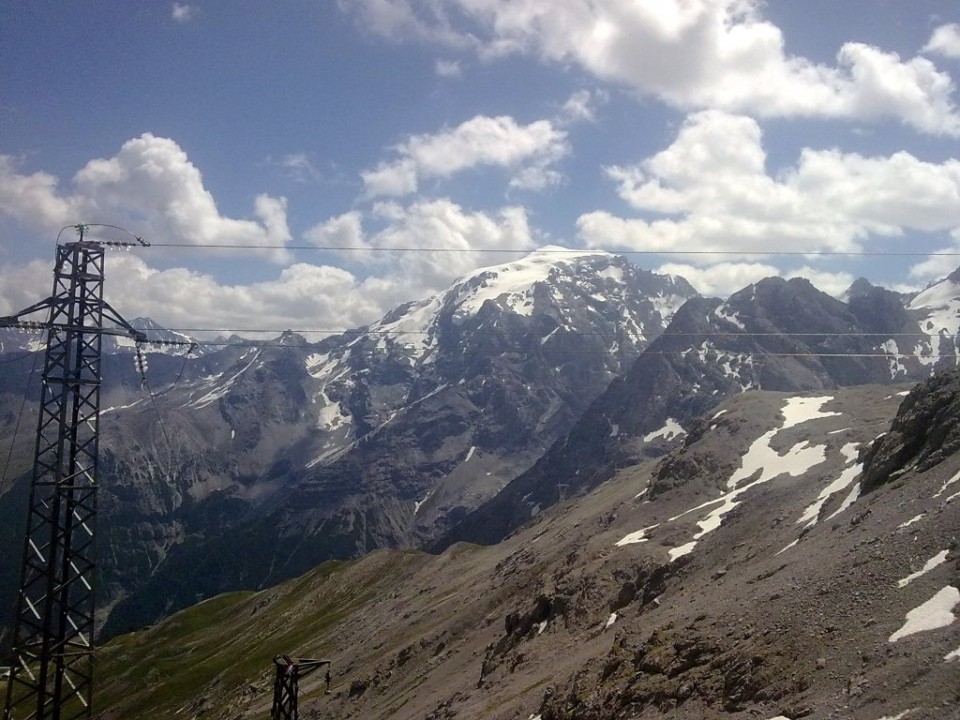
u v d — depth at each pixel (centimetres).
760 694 3856
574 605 8188
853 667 3547
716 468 10469
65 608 5497
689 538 8525
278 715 5428
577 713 5009
